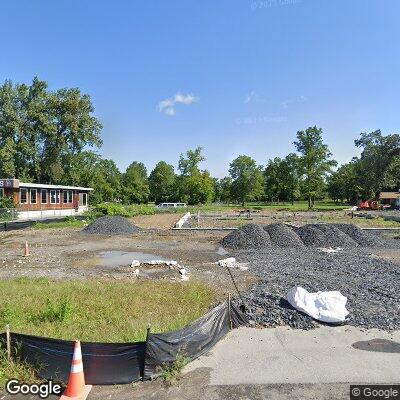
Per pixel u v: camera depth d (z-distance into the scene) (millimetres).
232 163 85625
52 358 5859
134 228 27812
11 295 10227
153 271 14039
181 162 92812
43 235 25188
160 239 23375
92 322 8281
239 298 9930
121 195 94312
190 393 5539
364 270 13836
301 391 5574
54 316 8438
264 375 6039
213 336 7145
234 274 13312
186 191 86625
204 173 91938
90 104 57781
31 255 17578
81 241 22438
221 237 24203
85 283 11828
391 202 69812
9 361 6031
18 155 54781
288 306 8945
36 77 55656
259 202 100875
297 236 21188
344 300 8852
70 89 56750
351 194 90438
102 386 5770
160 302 9797
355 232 21938
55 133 55250
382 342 7289
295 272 13508
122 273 13742
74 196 48938
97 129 58906
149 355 5918
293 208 63750
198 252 18531
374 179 71875
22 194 38625
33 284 11656
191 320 8242
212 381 5859
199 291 10734
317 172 58969
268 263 15344
